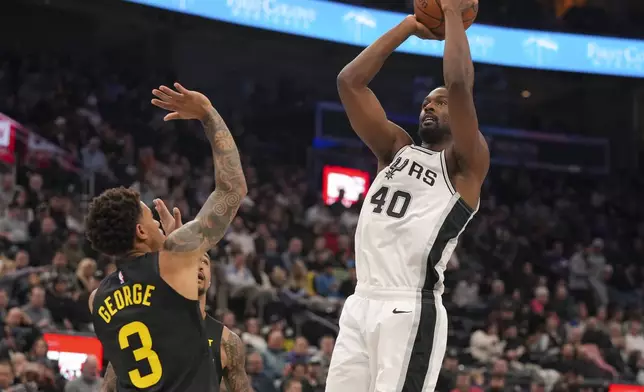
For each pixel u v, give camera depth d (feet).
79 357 29.53
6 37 54.95
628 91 60.49
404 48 52.16
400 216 12.08
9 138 42.93
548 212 59.93
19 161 43.70
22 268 33.73
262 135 60.08
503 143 64.13
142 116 54.19
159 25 46.65
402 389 11.59
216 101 61.21
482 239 53.06
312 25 49.78
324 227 47.83
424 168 12.32
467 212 12.15
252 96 61.05
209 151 54.44
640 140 66.08
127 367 10.23
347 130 62.18
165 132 53.16
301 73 60.75
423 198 12.11
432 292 11.98
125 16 45.42
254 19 48.01
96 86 53.83
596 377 38.06
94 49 56.90
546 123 65.57
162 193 46.11
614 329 43.29
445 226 11.96
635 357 41.24
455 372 34.50
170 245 10.37
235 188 10.62
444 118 12.82
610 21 57.00
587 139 65.62
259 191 51.67
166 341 10.18
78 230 40.24
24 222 38.58
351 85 13.08
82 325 32.45
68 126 47.88
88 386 27.14
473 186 12.19
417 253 11.87
